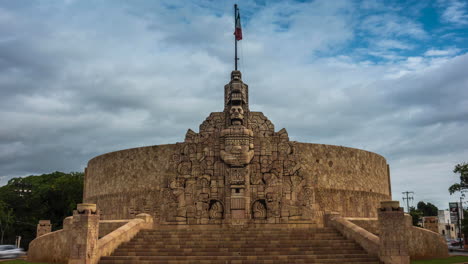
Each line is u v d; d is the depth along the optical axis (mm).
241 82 32406
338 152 41375
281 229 26750
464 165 46188
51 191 62156
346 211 40281
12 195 62125
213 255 22266
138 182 40688
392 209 21641
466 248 50125
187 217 30094
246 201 29703
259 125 31906
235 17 35500
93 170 45844
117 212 41344
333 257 21984
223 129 31312
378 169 45312
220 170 30750
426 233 28719
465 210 53781
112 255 22641
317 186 39094
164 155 40094
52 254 28203
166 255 22375
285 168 30922
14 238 61594
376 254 22062
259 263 21156
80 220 21203
